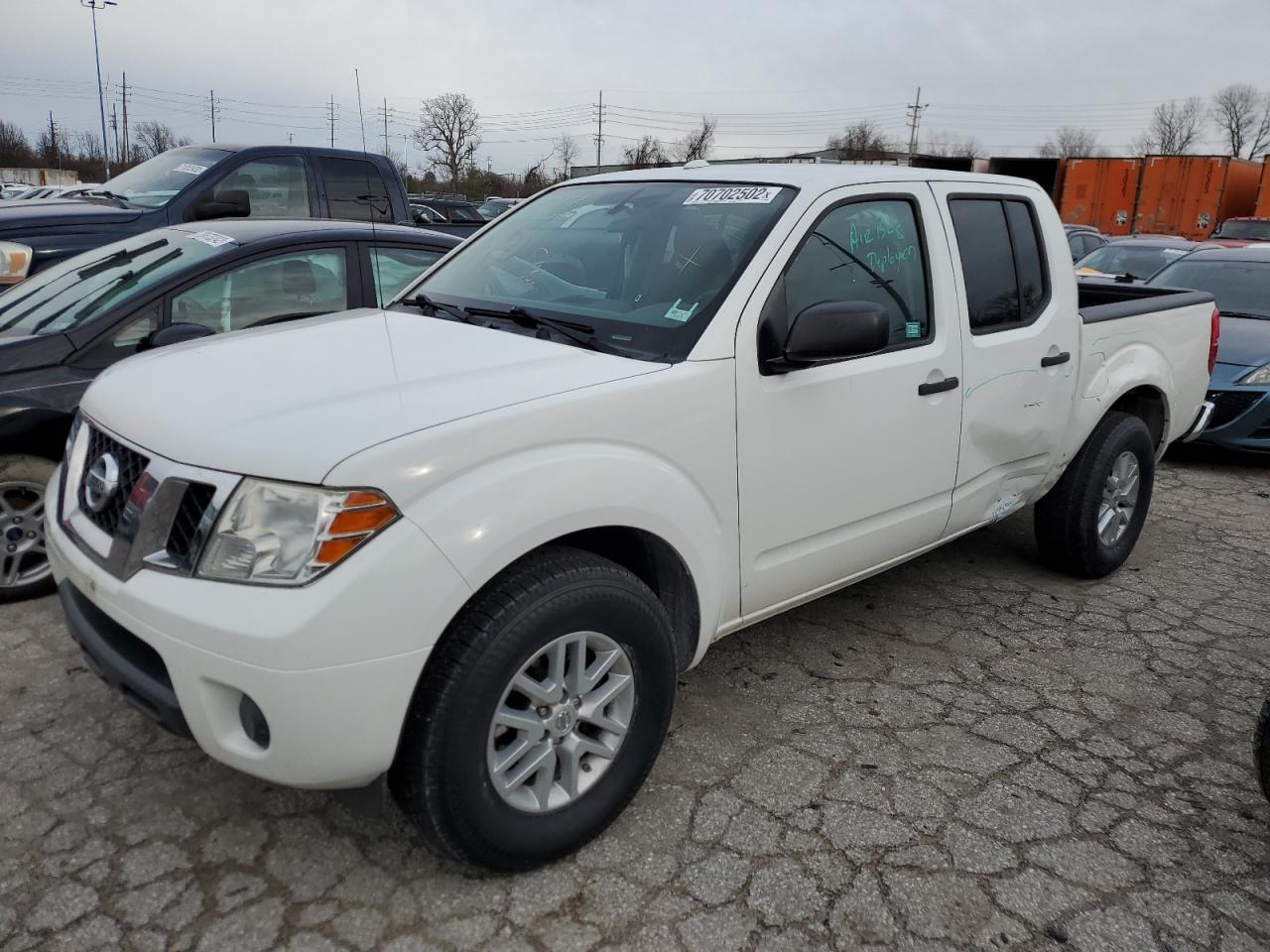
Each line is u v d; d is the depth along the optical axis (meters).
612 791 2.63
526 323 3.08
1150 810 2.90
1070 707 3.50
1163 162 23.73
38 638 3.77
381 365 2.65
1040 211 4.06
